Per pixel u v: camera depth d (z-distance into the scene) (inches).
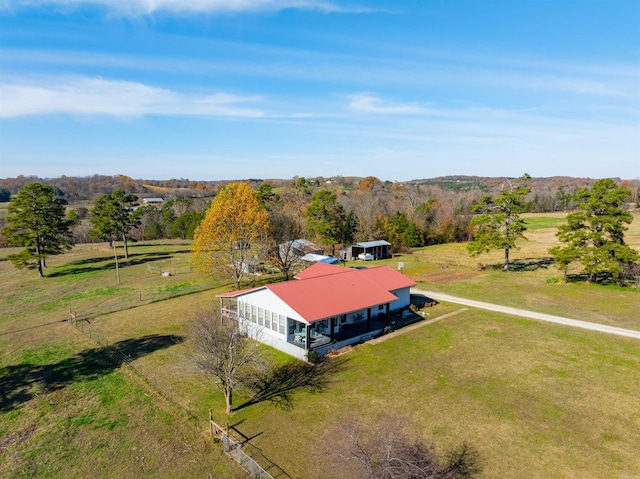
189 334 1053.8
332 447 647.8
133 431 720.3
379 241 2674.7
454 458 618.8
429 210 3575.3
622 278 1694.1
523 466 600.1
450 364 948.0
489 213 2155.5
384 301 1172.5
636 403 768.3
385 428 657.6
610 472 585.6
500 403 774.5
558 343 1070.4
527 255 2561.5
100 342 1145.4
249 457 607.8
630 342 1072.8
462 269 2171.5
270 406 784.3
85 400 834.2
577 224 1706.4
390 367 936.9
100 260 2492.6
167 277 1974.7
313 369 936.9
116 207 2393.0
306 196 4001.0
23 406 818.2
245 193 1560.0
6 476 615.2
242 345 829.2
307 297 1080.2
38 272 2166.6
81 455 659.4
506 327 1200.8
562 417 725.3
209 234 1512.1
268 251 1705.2
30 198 2016.5
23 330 1273.4
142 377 920.9
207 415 762.8
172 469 620.1
